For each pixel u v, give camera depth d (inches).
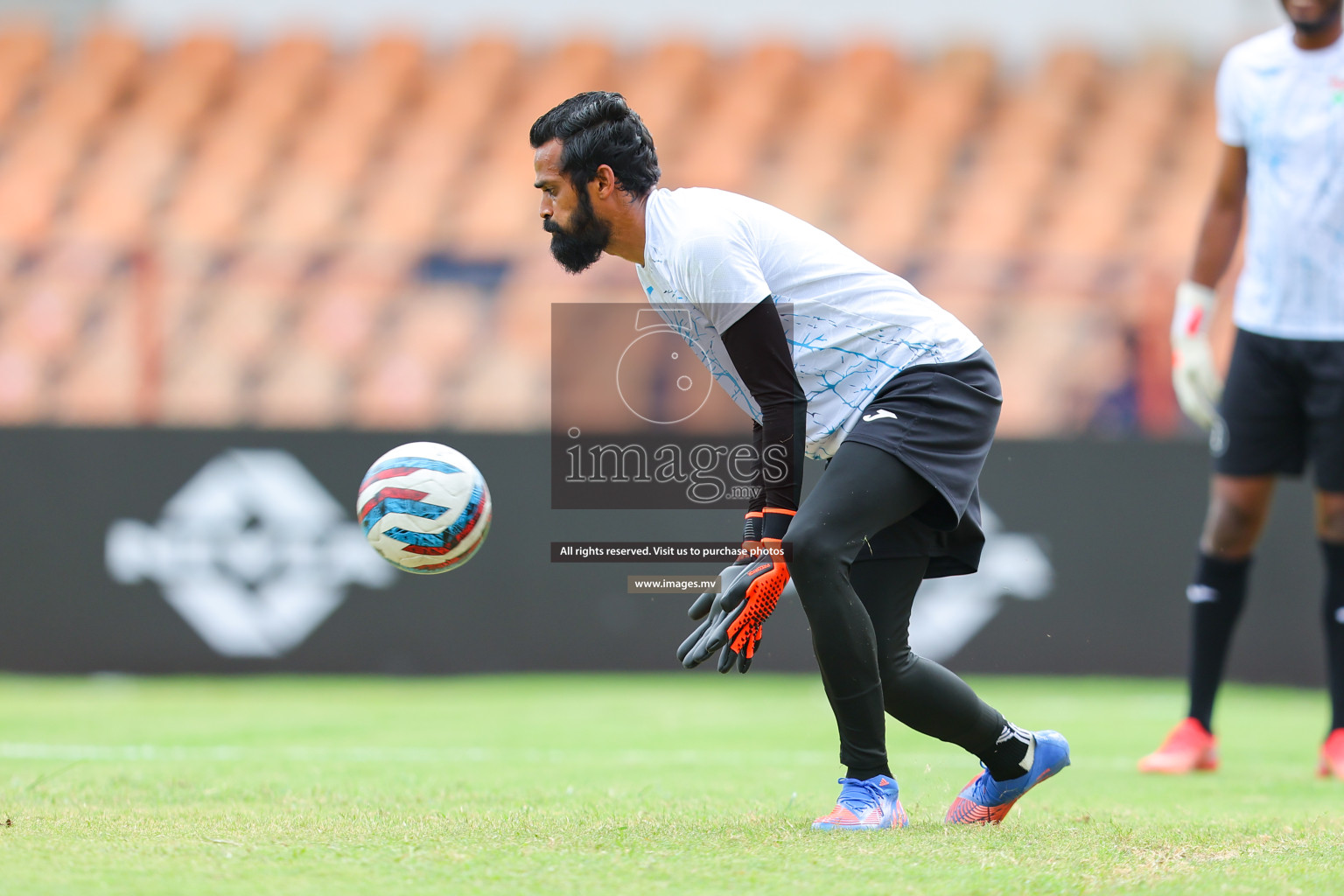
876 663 398.6
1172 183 1754.4
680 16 1994.3
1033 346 1195.3
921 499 399.9
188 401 1273.4
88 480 1095.0
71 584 1091.9
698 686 1064.2
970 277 1204.5
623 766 631.2
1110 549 1096.2
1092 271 1196.5
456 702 958.4
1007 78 1914.4
